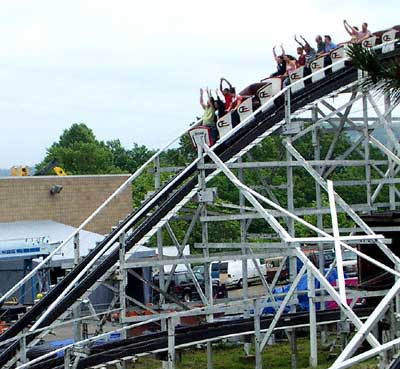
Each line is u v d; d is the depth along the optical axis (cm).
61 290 2469
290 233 2794
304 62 3155
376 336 2367
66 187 5009
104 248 2470
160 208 2633
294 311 2792
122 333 2497
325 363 2577
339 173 7362
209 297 2723
